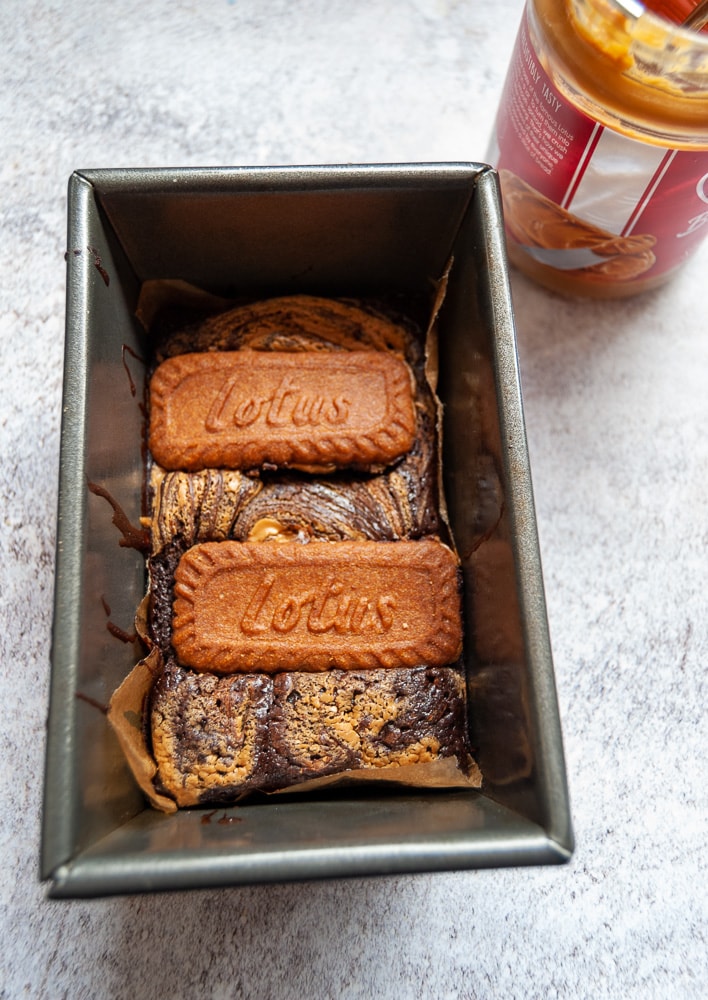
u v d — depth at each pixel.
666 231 0.28
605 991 0.28
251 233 0.27
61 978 0.27
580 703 0.29
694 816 0.29
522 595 0.23
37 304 0.31
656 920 0.28
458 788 0.26
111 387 0.26
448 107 0.33
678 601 0.30
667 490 0.31
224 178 0.25
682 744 0.29
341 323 0.29
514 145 0.28
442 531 0.28
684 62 0.23
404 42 0.34
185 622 0.26
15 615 0.29
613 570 0.30
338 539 0.27
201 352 0.28
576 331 0.32
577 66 0.24
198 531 0.27
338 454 0.27
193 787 0.25
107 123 0.33
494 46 0.34
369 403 0.28
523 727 0.23
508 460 0.24
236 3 0.34
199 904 0.28
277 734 0.25
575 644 0.30
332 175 0.26
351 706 0.26
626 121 0.25
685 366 0.32
